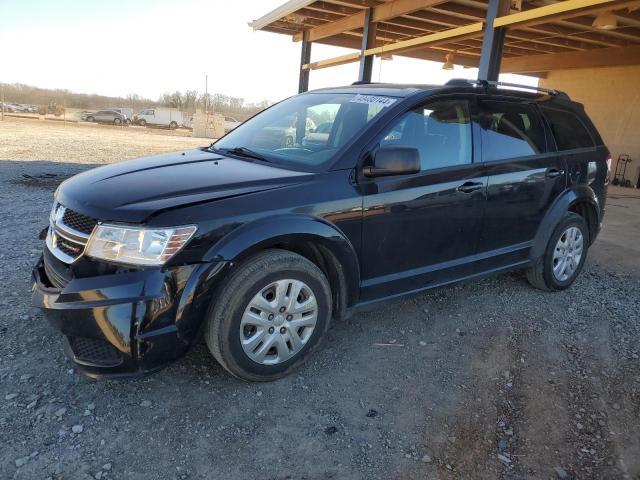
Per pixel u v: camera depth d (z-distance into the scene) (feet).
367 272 10.96
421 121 11.75
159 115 155.12
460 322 13.10
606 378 10.80
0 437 7.97
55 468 7.45
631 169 49.21
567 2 20.47
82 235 8.75
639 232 25.98
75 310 8.30
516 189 13.33
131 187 9.34
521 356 11.53
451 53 48.78
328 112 12.39
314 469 7.77
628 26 37.17
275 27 41.68
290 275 9.58
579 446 8.66
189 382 9.77
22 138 68.13
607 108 51.13
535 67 54.39
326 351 11.28
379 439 8.54
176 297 8.48
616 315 14.10
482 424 9.09
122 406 8.93
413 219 11.28
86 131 99.76
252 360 9.48
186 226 8.48
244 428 8.58
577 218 15.42
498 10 24.11
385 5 33.42
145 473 7.49
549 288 15.35
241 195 9.23
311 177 10.10
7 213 22.08
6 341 10.71
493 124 13.24
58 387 9.30
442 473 7.88
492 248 13.35
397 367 10.79
